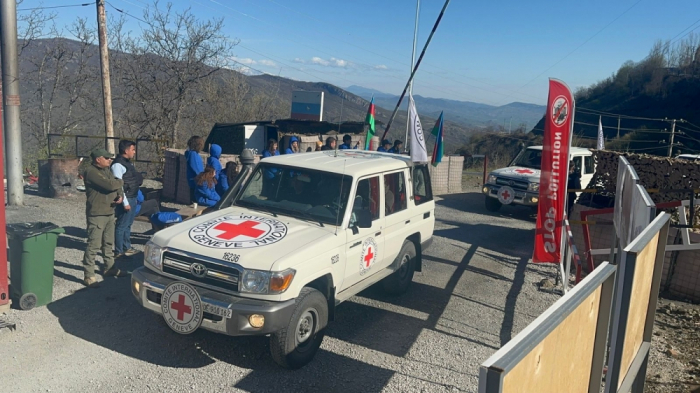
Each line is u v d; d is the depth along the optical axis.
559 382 2.41
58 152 17.89
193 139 8.60
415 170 7.22
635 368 3.55
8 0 11.03
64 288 6.59
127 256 7.98
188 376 4.77
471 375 5.14
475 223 12.84
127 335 5.48
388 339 5.86
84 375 4.67
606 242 9.16
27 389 4.38
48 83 23.20
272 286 4.56
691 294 7.75
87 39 23.23
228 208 5.93
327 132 18.84
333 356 5.36
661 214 3.93
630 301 3.04
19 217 10.33
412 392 4.76
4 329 5.37
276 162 6.12
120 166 7.51
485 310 6.96
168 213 7.90
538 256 7.61
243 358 5.17
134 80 23.48
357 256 5.71
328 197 5.68
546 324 2.10
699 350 5.94
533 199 13.31
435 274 8.44
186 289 4.59
